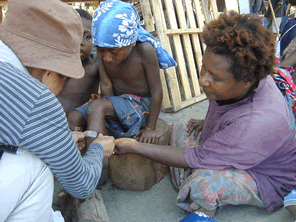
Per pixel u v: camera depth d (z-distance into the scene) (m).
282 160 1.59
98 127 1.64
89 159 1.09
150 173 1.90
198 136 1.95
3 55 0.76
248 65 1.17
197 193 1.52
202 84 1.32
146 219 1.65
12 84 0.72
